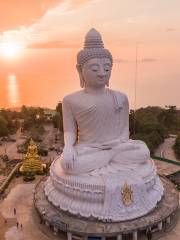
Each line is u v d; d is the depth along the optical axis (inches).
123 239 1224.2
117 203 1224.2
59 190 1325.0
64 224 1211.9
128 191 1230.3
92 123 1368.1
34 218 1392.7
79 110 1365.7
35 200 1384.1
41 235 1284.4
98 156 1320.1
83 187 1246.3
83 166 1286.9
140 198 1253.1
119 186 1221.1
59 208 1300.4
